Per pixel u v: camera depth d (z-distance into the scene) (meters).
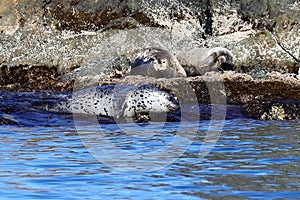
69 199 24.17
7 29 64.62
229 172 28.19
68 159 31.03
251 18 66.19
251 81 55.03
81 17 65.38
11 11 64.75
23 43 64.25
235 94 52.44
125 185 26.09
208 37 66.94
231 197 24.30
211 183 26.33
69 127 42.44
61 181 26.72
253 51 64.56
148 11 66.31
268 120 45.59
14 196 24.55
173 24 66.50
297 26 64.94
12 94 52.44
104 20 65.44
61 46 64.56
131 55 64.50
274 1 65.38
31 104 47.78
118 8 65.88
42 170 28.64
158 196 24.53
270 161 30.39
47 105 47.59
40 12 64.94
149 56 59.56
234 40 66.19
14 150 33.34
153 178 27.25
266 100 49.97
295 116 46.72
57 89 57.59
